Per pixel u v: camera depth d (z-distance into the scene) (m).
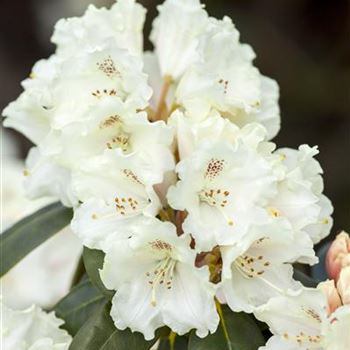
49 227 0.73
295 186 0.65
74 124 0.65
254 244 0.65
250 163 0.63
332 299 0.62
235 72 0.70
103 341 0.65
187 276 0.64
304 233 0.64
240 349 0.65
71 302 0.72
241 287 0.65
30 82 0.72
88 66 0.66
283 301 0.63
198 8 0.70
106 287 0.64
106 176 0.65
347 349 0.61
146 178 0.64
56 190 0.71
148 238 0.63
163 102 0.70
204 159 0.63
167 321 0.63
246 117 0.69
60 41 0.71
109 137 0.66
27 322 0.69
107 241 0.63
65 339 0.70
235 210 0.64
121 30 0.70
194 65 0.67
